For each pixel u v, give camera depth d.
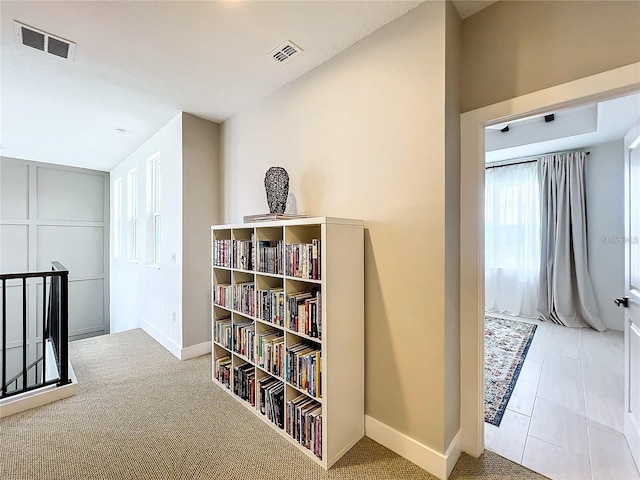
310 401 1.92
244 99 2.87
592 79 1.38
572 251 4.46
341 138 2.12
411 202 1.74
